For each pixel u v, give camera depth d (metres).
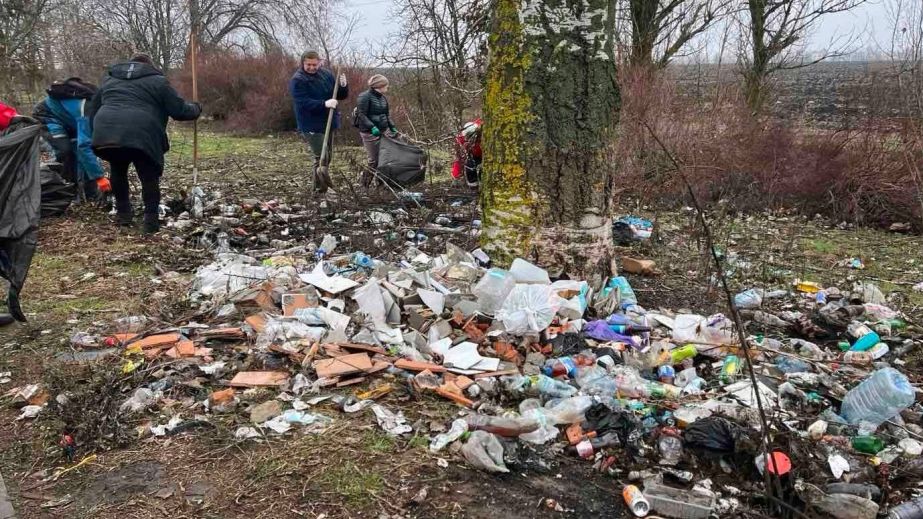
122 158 6.42
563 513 2.67
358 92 16.03
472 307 4.27
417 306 4.31
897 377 3.35
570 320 4.27
